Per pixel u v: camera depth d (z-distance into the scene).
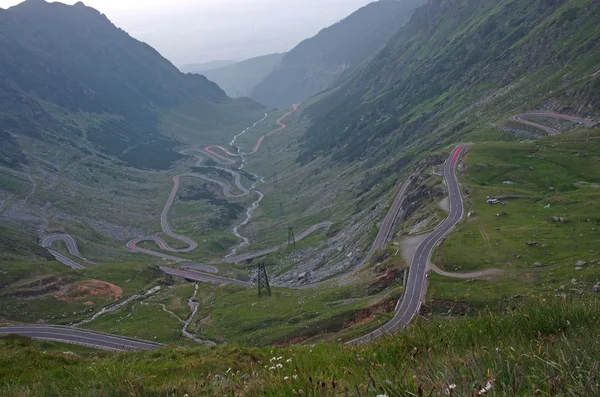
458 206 100.38
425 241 86.62
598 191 90.75
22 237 162.00
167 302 110.75
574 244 68.19
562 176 106.12
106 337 87.00
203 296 113.62
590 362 6.34
